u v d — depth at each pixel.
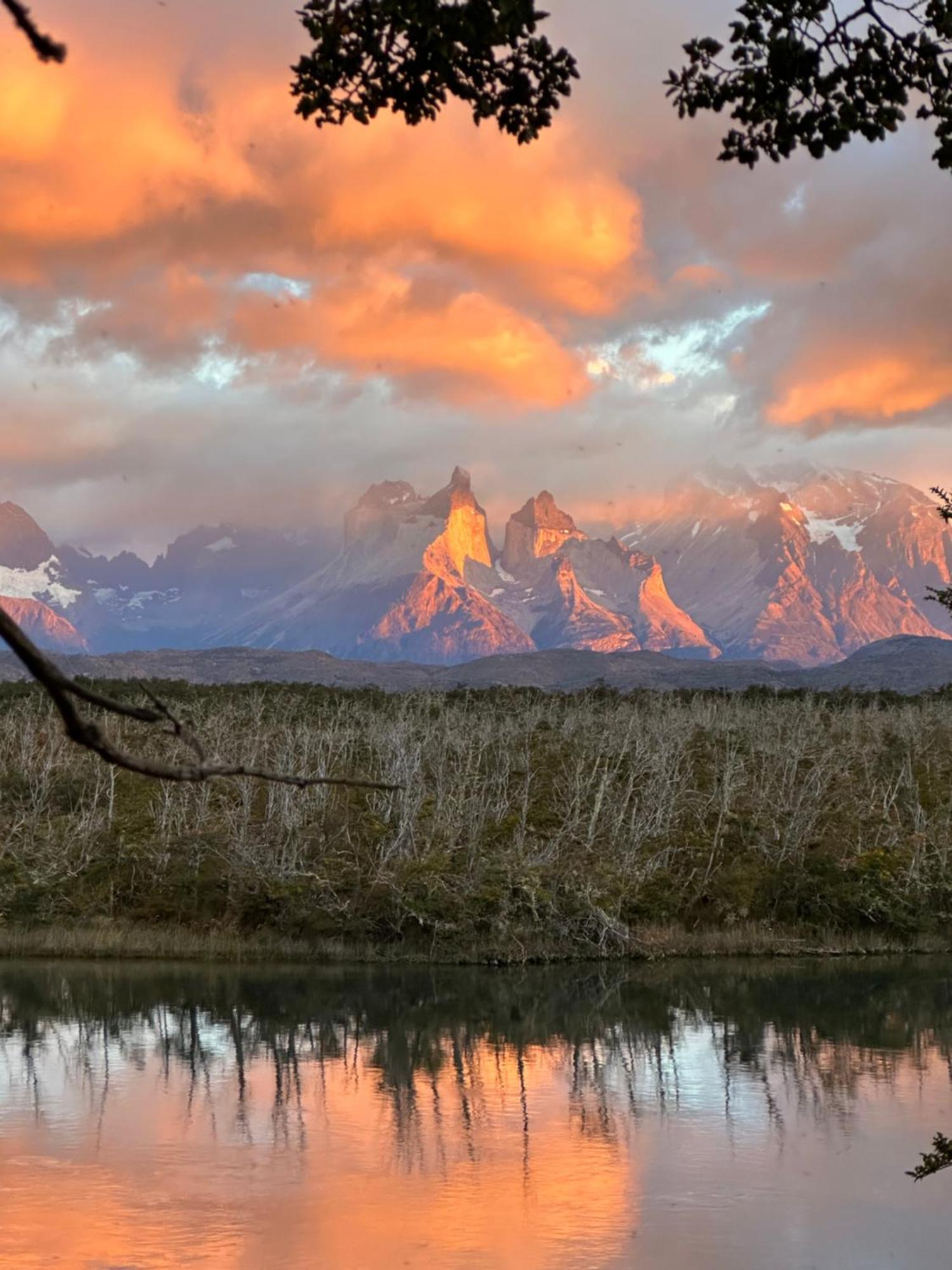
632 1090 23.95
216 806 48.03
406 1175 18.89
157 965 37.56
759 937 41.62
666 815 47.56
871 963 39.03
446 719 58.75
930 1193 18.11
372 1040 27.83
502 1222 16.92
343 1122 21.62
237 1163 19.33
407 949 39.69
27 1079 24.17
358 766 53.78
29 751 51.16
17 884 40.84
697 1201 17.80
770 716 64.50
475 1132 21.09
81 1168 19.02
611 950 39.72
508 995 33.34
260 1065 25.50
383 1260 15.47
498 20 6.21
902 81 7.01
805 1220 17.00
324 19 6.34
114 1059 25.91
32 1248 15.82
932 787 52.56
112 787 46.72
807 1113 22.36
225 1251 15.78
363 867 42.50
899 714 67.69
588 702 70.31
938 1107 22.72
